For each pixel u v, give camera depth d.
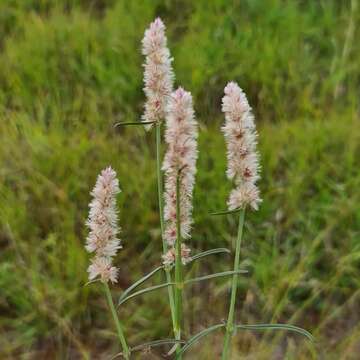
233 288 0.44
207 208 0.79
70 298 0.72
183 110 0.40
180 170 0.40
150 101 0.45
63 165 0.81
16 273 0.73
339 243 0.78
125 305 0.74
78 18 1.04
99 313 0.73
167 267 0.45
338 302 0.75
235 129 0.42
